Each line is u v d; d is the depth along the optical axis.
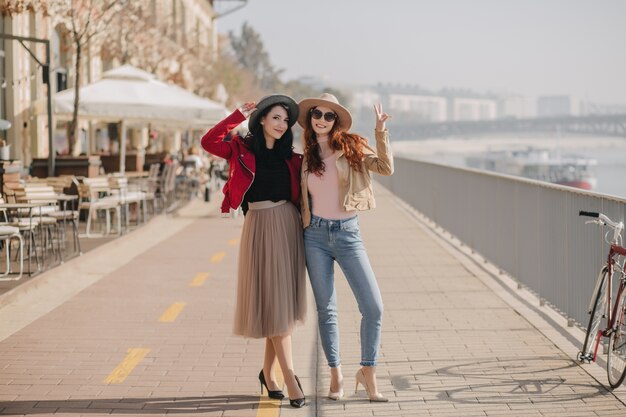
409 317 8.88
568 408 5.87
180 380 6.61
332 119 6.00
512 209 10.99
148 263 12.77
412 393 6.27
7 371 6.82
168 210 21.94
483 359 7.16
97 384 6.48
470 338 7.91
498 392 6.25
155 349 7.54
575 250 8.17
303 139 6.14
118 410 5.88
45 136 22.20
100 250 13.58
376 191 31.86
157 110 18.27
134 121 21.62
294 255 6.10
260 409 5.94
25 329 8.28
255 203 6.05
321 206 6.05
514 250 10.88
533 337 7.93
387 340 7.88
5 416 5.74
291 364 6.06
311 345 7.81
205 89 43.25
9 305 9.43
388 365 7.02
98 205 15.63
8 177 13.38
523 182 10.30
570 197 8.35
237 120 5.94
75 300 9.76
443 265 12.62
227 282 11.05
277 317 5.94
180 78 35.88
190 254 13.84
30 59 21.20
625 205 6.96
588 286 7.80
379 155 6.06
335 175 6.04
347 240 6.07
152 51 30.52
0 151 13.52
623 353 6.12
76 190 13.44
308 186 6.07
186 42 41.81
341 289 10.63
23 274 10.88
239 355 7.34
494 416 5.73
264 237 6.02
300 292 6.13
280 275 5.98
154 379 6.62
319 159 6.02
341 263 6.13
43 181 14.30
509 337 7.94
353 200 6.01
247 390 6.37
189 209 23.30
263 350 7.52
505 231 11.45
